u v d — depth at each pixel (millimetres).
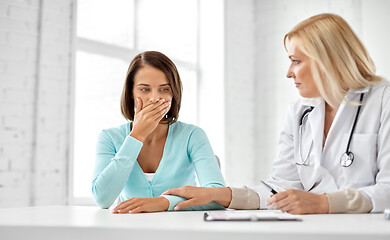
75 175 3027
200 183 1427
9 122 2471
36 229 681
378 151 1202
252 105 4238
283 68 4133
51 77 2666
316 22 1285
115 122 3314
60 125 2693
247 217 770
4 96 2463
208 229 600
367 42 3584
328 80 1255
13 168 2469
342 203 987
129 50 3453
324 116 1353
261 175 4168
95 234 651
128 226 648
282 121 4094
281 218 773
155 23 3711
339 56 1252
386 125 1178
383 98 1220
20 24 2553
